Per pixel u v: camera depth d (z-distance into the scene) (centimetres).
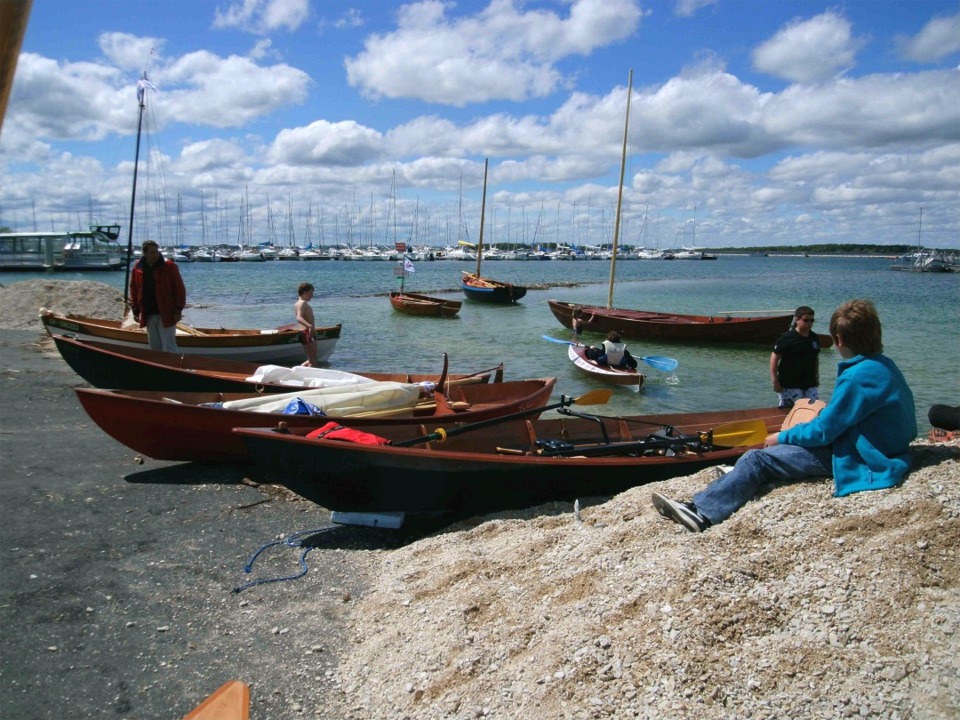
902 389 479
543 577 490
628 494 607
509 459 654
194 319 2847
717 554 448
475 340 2333
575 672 383
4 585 537
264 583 561
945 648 355
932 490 451
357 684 429
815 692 348
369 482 642
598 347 1700
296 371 1044
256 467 831
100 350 1087
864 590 398
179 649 467
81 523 658
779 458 499
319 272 7806
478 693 393
